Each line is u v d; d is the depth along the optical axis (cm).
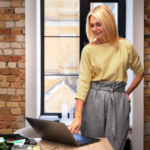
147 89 335
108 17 195
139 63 224
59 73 375
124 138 206
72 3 370
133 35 326
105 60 202
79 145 156
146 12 333
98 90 204
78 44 374
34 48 327
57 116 368
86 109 206
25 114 334
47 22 371
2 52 333
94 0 368
